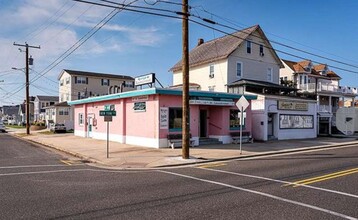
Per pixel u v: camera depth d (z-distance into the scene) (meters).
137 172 12.46
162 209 7.08
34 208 7.19
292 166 13.52
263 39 38.12
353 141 27.95
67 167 13.73
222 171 12.45
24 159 16.50
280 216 6.55
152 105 21.20
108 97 26.03
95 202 7.71
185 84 15.64
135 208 7.18
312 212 6.84
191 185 9.72
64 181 10.45
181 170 12.89
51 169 13.11
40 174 11.84
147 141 21.67
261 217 6.49
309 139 30.11
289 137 30.23
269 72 39.06
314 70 54.22
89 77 60.75
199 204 7.50
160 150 19.23
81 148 21.14
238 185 9.66
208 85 37.41
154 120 20.97
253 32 37.06
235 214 6.69
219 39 40.31
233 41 36.78
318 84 42.34
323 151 20.19
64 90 61.81
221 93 23.31
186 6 15.65
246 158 16.78
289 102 30.17
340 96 44.19
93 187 9.48
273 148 21.12
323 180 10.30
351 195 8.32
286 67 50.75
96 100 28.52
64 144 24.31
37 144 26.67
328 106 40.38
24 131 51.84
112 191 8.92
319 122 39.06
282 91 37.03
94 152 18.77
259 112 28.23
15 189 9.19
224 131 24.08
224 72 35.19
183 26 15.69
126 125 24.34
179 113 21.59
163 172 12.39
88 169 13.19
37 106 80.81
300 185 9.58
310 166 13.44
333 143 25.64
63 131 44.06
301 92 39.94
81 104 33.31
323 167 13.11
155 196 8.30
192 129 22.12
